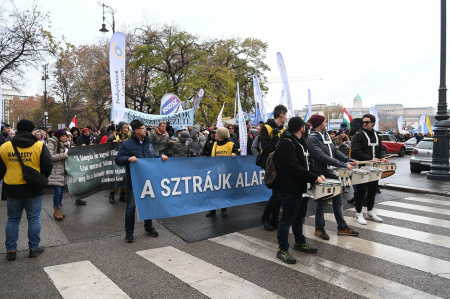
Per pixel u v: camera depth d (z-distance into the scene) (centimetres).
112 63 789
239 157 650
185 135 881
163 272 384
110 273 381
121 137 793
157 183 524
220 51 3303
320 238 510
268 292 336
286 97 922
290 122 414
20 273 380
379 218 611
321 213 512
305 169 400
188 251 454
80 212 673
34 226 430
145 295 330
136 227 573
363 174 518
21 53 1720
